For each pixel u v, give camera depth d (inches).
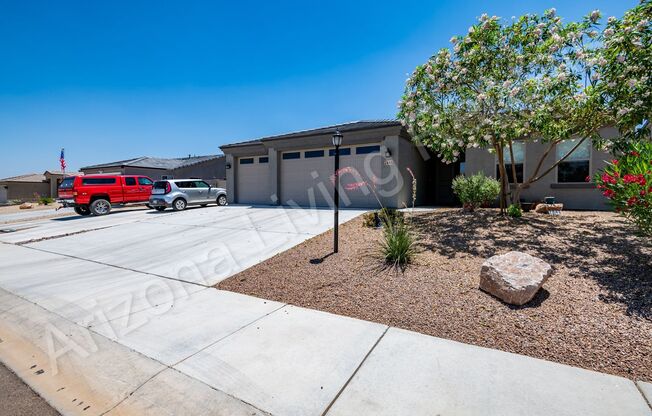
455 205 597.3
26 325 150.1
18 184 1322.6
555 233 253.9
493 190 376.2
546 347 115.3
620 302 139.8
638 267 173.0
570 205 423.2
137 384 103.6
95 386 103.9
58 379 108.5
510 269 157.2
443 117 297.0
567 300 145.7
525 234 256.7
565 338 119.3
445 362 109.0
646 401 87.2
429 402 89.7
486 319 136.7
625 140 242.7
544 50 268.2
